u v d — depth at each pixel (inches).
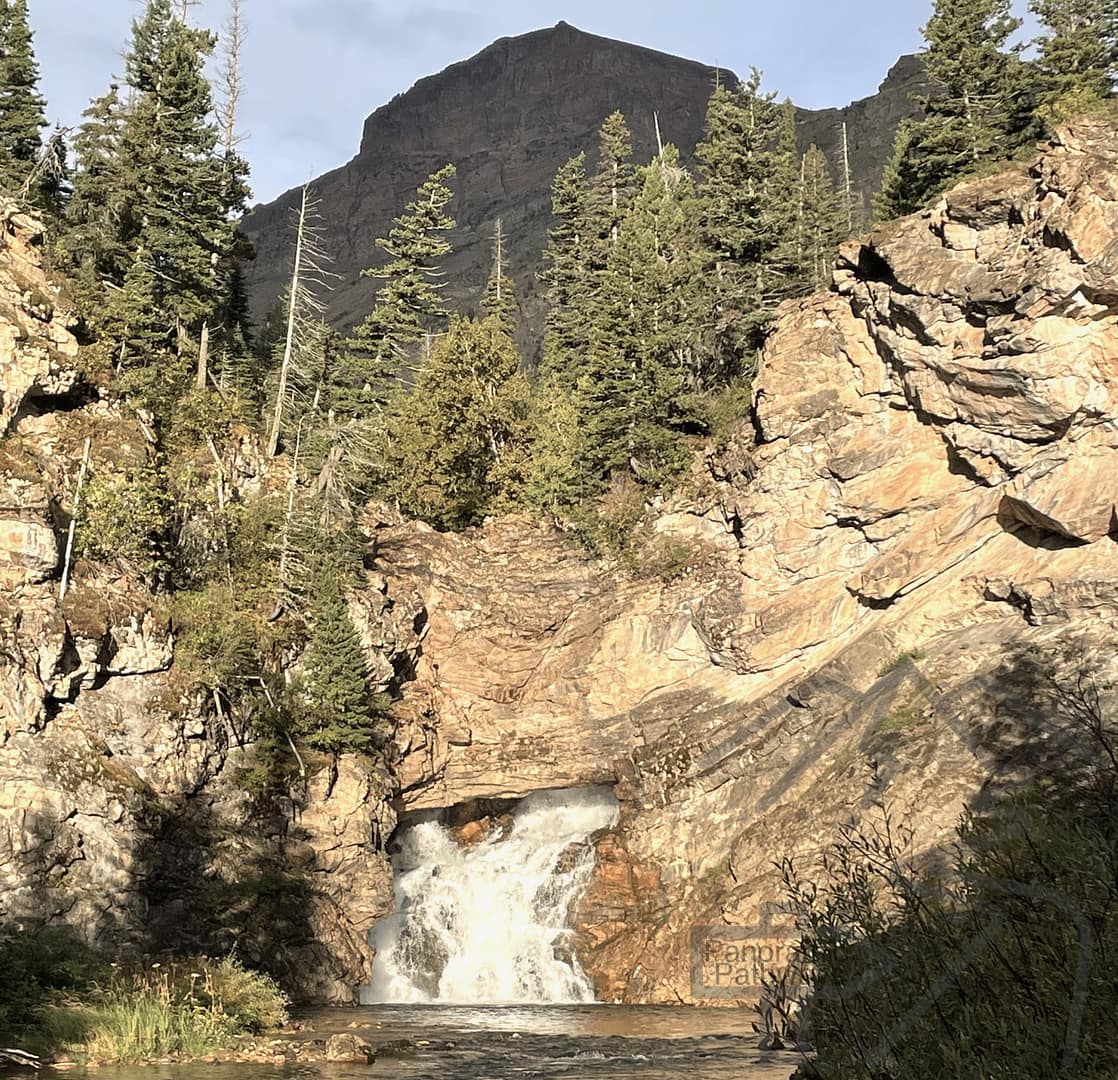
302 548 1951.3
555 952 1798.7
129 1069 868.6
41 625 1555.1
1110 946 334.0
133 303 2076.8
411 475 2425.0
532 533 2217.0
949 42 2130.9
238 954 1558.8
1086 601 1584.6
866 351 1872.5
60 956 1081.4
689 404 2161.7
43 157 2373.3
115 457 1882.4
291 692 1809.8
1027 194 1681.8
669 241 2613.2
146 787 1594.5
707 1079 908.6
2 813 1445.6
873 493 1840.6
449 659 2068.2
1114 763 385.7
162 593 1798.7
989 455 1738.4
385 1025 1327.5
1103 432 1635.1
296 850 1706.4
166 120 2306.8
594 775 1964.8
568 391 2684.5
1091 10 2135.8
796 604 1892.2
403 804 1968.5
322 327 2613.2
